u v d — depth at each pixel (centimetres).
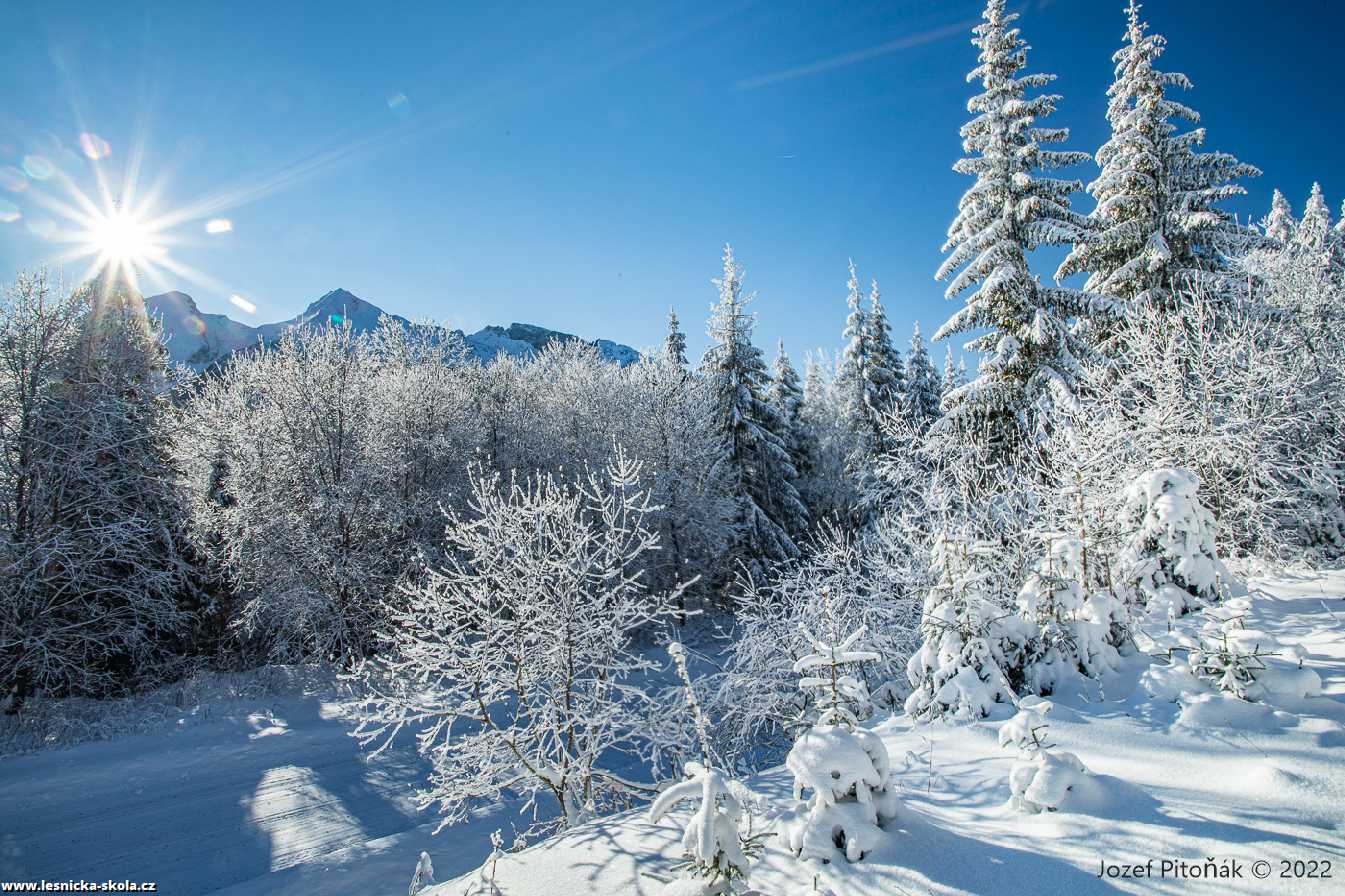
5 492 1504
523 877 423
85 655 1584
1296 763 377
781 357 3366
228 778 1118
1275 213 2852
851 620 923
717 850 320
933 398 3189
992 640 591
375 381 2356
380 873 793
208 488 2161
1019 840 352
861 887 334
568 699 847
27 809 1001
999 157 1483
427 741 797
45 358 1609
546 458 2700
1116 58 1662
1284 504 1044
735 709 890
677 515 2473
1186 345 1069
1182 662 529
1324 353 1223
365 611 1859
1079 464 755
